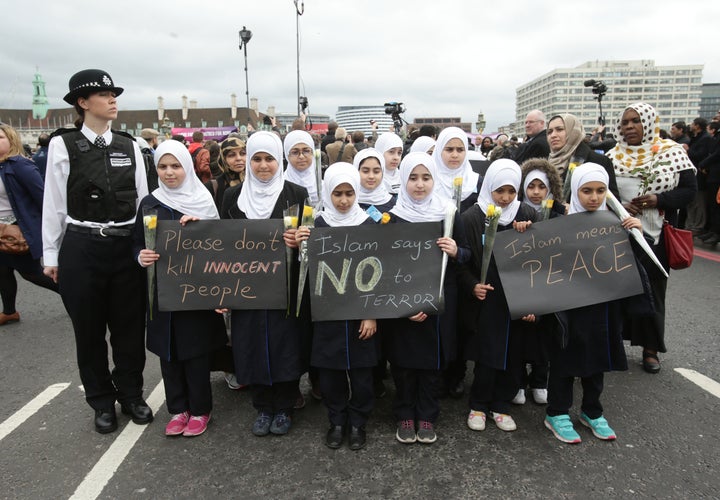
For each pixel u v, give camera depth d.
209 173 5.66
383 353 3.08
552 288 2.89
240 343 3.00
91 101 2.89
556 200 3.26
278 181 3.15
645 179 3.76
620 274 2.87
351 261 2.89
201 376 3.07
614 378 3.71
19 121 77.06
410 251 2.90
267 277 2.95
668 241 3.66
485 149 12.61
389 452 2.88
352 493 2.52
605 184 2.97
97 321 3.07
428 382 2.99
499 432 3.08
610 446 2.88
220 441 3.03
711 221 8.28
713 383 3.58
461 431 3.10
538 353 3.07
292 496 2.51
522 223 2.97
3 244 4.46
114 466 2.78
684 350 4.14
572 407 3.36
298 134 4.16
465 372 3.70
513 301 2.88
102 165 2.96
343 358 2.85
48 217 2.96
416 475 2.66
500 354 2.96
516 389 3.10
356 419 2.94
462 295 3.12
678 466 2.67
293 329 3.01
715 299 5.42
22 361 4.27
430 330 2.91
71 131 2.96
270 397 3.17
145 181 3.19
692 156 8.80
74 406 3.48
